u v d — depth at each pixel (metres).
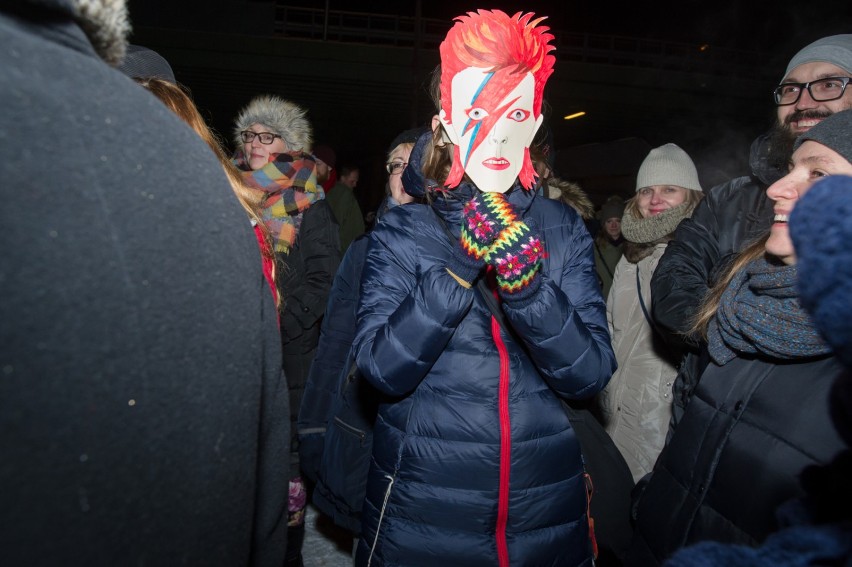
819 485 1.10
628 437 2.43
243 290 0.64
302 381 2.56
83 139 0.49
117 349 0.49
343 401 1.96
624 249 2.66
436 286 1.40
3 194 0.43
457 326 1.47
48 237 0.45
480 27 1.51
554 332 1.40
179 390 0.54
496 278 1.49
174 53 18.17
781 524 0.87
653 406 2.38
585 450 1.68
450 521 1.46
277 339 0.80
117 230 0.50
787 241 1.25
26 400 0.43
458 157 1.55
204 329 0.57
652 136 21.62
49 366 0.44
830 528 0.69
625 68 19.72
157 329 0.52
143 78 1.40
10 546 0.43
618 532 1.68
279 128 2.77
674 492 1.39
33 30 0.52
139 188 0.53
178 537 0.55
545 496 1.48
